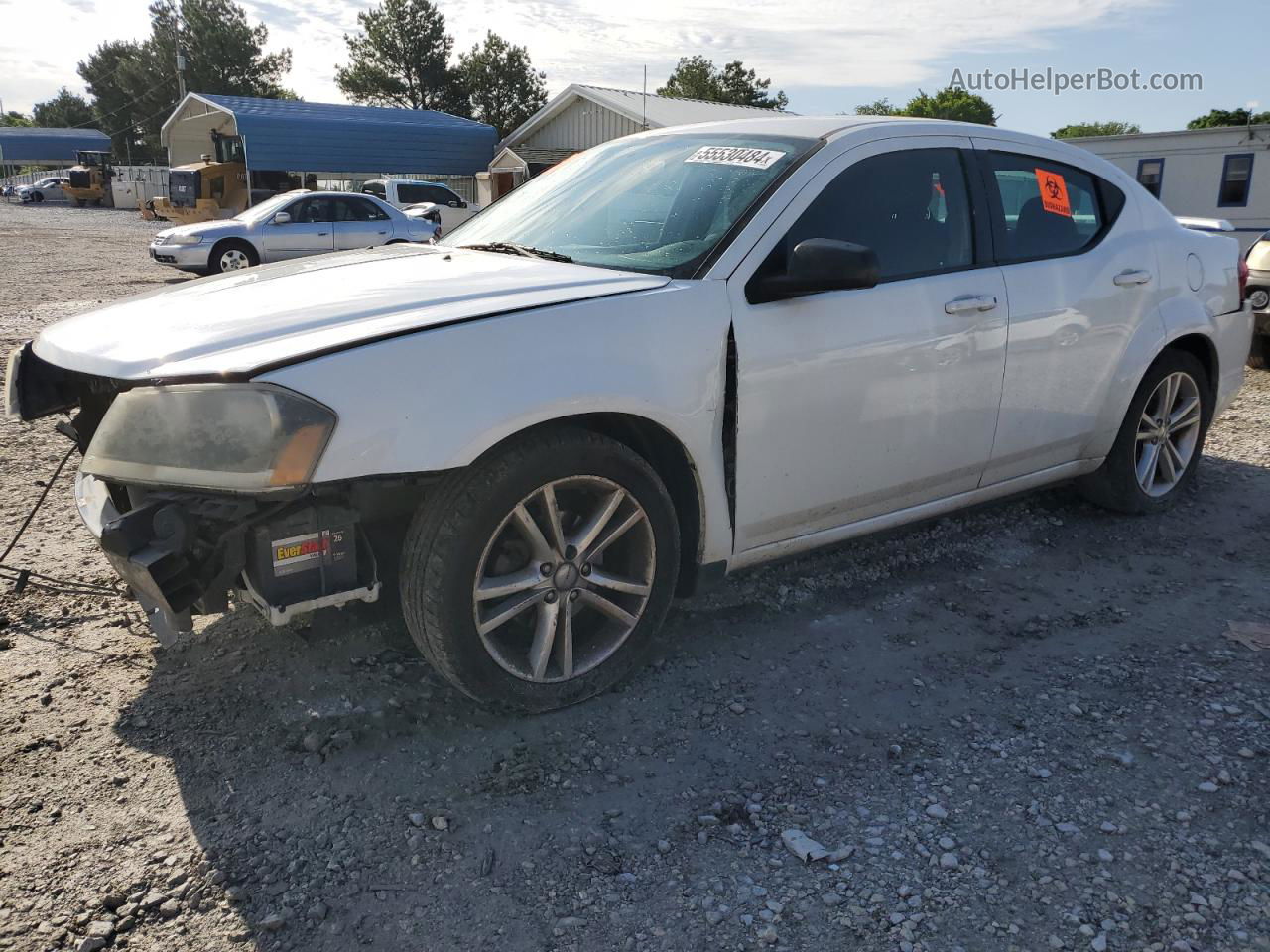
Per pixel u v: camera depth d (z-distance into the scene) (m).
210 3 81.38
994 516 4.53
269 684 2.97
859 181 3.34
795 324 3.06
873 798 2.51
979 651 3.31
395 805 2.44
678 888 2.19
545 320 2.64
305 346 2.40
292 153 30.89
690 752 2.71
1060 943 2.03
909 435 3.43
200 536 2.41
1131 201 4.29
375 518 2.63
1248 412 6.71
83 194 49.12
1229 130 18.31
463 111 70.62
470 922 2.08
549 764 2.63
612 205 3.51
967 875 2.23
